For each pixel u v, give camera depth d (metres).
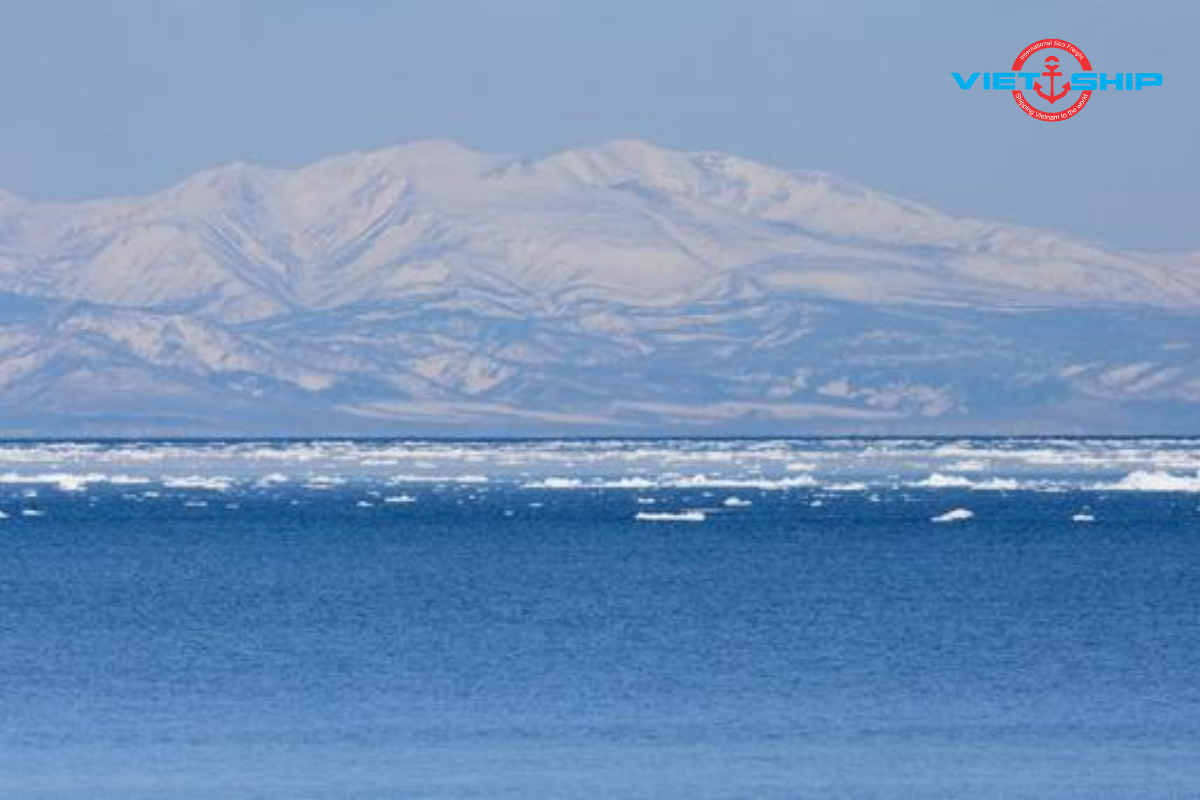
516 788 157.88
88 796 155.88
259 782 159.62
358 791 157.12
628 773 162.38
